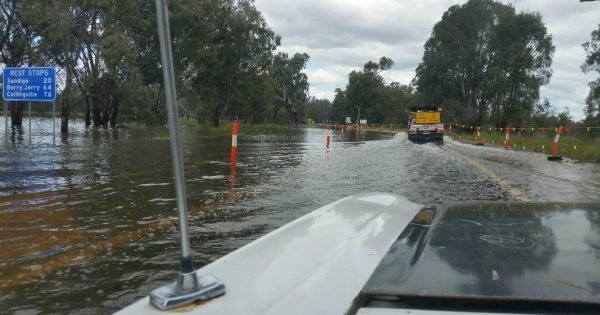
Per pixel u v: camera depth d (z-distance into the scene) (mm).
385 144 26078
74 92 46062
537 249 1438
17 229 5121
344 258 1507
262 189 8156
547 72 51375
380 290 1185
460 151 20750
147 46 43250
